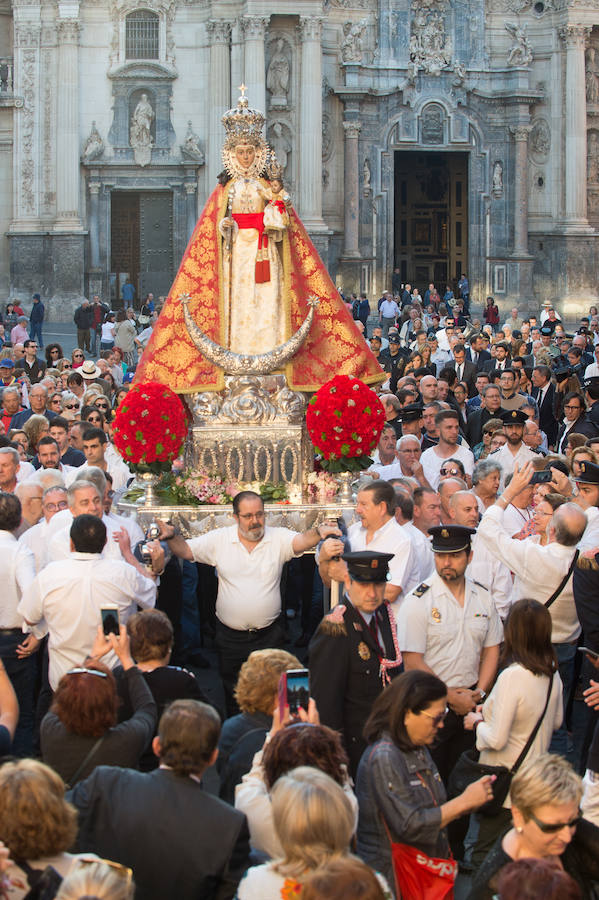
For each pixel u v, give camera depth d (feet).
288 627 52.95
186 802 23.71
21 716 38.37
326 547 34.96
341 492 45.75
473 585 35.06
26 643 37.45
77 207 179.42
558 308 194.18
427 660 34.35
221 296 47.98
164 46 179.42
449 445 55.57
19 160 179.73
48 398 66.64
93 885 17.81
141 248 184.24
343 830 20.07
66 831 20.67
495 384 69.00
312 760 23.34
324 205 188.34
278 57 178.91
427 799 26.04
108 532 41.34
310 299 48.11
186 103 180.75
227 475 47.03
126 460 44.06
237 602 39.52
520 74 190.08
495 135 192.95
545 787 22.27
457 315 154.10
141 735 27.14
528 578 38.34
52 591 34.60
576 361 91.76
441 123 190.90
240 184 48.01
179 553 40.06
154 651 30.19
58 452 49.70
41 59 177.68
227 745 28.17
